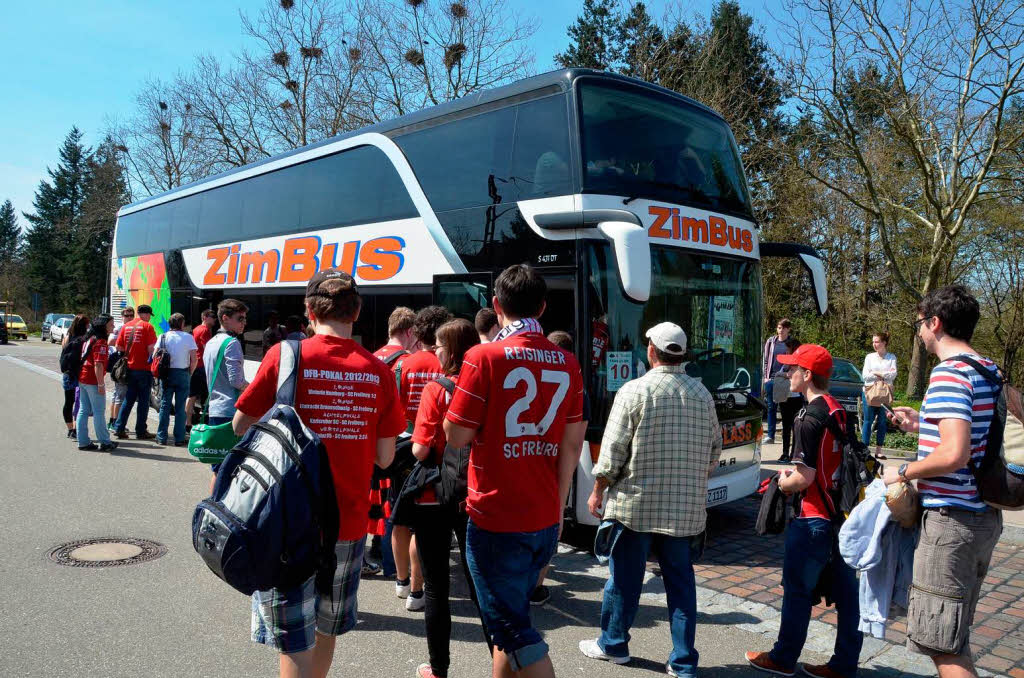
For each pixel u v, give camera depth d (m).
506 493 2.93
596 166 6.32
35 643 4.25
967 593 3.01
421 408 3.81
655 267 6.45
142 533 6.43
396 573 5.55
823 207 22.56
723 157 7.41
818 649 4.44
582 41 37.12
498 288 3.14
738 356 7.13
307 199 9.90
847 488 3.76
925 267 19.95
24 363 27.23
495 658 3.03
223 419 6.61
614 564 4.11
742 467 7.09
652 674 4.05
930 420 3.08
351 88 26.48
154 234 15.11
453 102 7.77
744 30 28.73
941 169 15.93
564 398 3.09
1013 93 13.49
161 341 10.77
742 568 6.07
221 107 29.75
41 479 8.35
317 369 3.04
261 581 2.66
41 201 74.50
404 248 8.04
